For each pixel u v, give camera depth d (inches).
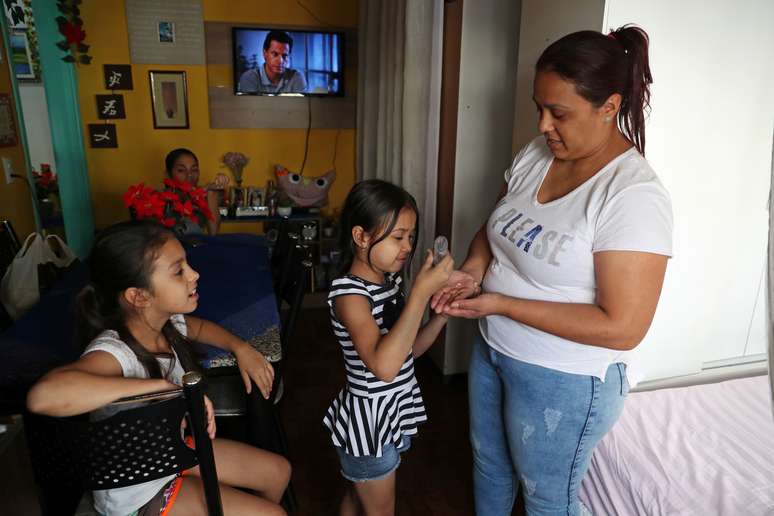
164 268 46.6
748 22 61.1
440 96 97.3
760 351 74.3
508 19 91.3
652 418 60.7
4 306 75.2
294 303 62.6
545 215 46.6
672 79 61.1
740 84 62.7
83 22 133.3
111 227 46.9
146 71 139.0
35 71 125.1
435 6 91.3
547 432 48.5
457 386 106.4
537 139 53.9
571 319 43.1
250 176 151.9
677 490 50.8
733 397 64.6
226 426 71.1
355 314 47.8
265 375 55.3
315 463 83.2
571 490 50.9
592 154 44.6
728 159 64.8
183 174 122.5
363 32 139.3
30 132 128.3
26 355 55.2
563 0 64.1
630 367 68.6
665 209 40.6
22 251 79.0
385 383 51.6
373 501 54.5
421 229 102.3
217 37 140.5
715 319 70.9
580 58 40.4
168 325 53.4
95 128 139.7
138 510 45.2
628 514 53.9
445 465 83.0
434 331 55.0
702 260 67.9
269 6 141.3
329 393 102.9
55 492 56.7
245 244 103.9
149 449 38.8
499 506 59.8
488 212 99.3
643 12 58.7
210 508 40.0
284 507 70.4
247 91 143.8
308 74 145.7
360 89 144.8
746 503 48.5
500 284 51.1
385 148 122.9
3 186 103.3
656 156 63.2
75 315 48.8
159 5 135.9
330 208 158.6
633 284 40.3
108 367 43.4
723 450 55.6
